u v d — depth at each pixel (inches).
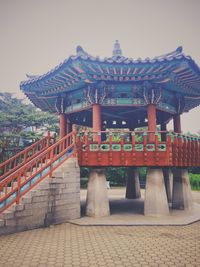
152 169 570.9
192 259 298.4
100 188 559.5
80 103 642.2
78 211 532.7
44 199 463.2
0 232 392.8
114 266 275.3
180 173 671.1
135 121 891.4
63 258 298.7
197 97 737.6
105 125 912.9
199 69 556.7
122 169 1686.8
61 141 522.9
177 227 466.6
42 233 413.1
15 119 1646.2
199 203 842.2
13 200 435.2
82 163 552.1
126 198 908.0
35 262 285.3
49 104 799.7
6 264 279.0
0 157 930.7
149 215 554.6
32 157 593.9
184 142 595.2
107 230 440.1
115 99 600.1
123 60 513.3
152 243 362.9
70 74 563.2
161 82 571.5
